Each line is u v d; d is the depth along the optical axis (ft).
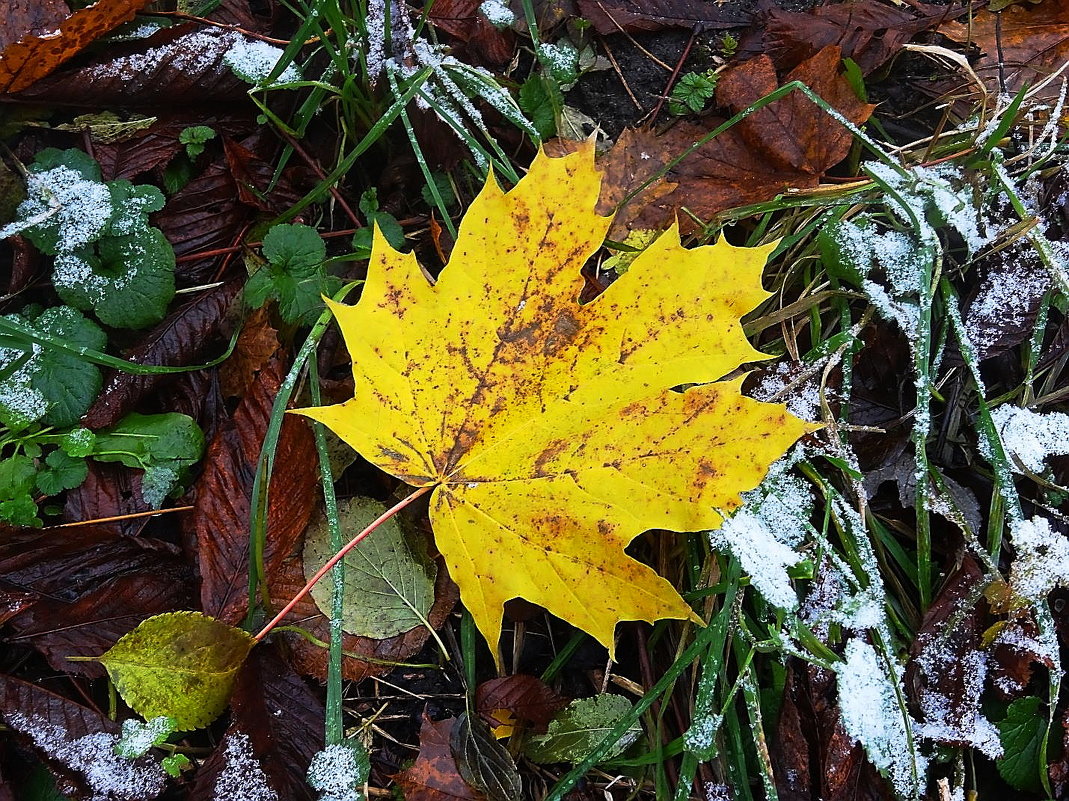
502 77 1.13
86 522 0.94
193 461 0.98
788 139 1.09
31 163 1.03
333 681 0.87
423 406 0.85
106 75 1.01
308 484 0.97
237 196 1.07
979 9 1.17
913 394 1.07
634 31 1.16
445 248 1.07
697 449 0.83
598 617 0.84
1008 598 0.95
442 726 0.93
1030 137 1.09
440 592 1.00
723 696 0.96
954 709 0.97
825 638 0.99
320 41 1.09
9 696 0.89
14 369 0.95
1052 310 1.08
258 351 1.00
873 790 0.95
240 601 0.94
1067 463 1.03
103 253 0.99
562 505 0.85
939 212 1.03
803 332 1.10
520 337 0.84
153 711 0.86
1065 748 0.97
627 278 0.83
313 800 0.90
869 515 1.02
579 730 0.99
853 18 1.13
